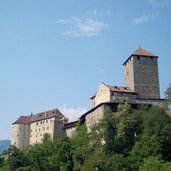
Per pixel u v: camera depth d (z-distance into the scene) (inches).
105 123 4060.0
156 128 3757.4
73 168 3878.0
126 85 5029.5
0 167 4544.8
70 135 5359.3
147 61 4943.4
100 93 4857.3
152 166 3211.1
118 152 3831.2
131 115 4060.0
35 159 4271.7
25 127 6294.3
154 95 4817.9
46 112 6210.6
